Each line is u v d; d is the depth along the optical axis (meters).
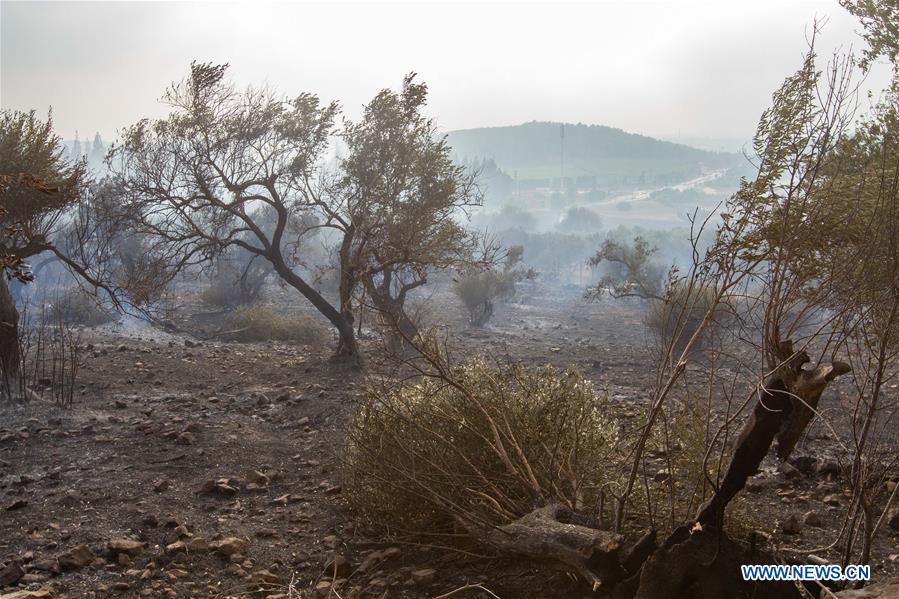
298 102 15.96
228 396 12.43
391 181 15.88
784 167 3.84
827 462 7.16
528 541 4.30
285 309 30.12
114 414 10.80
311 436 9.59
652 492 5.32
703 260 4.12
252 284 30.08
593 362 16.12
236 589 5.17
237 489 7.40
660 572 3.80
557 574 4.64
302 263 16.84
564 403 5.56
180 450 8.83
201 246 16.14
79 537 6.08
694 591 3.82
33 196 11.47
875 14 6.80
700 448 4.84
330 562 5.38
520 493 5.20
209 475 7.89
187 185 15.81
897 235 3.81
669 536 3.95
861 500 4.25
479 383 5.83
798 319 3.99
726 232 4.03
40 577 5.29
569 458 5.15
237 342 20.92
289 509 6.81
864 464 4.92
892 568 4.88
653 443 5.48
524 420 5.43
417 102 16.28
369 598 4.86
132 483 7.56
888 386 9.07
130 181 15.44
